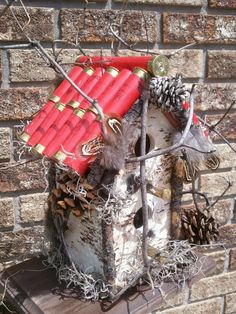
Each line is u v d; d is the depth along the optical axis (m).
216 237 0.54
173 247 0.53
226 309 0.89
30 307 0.47
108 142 0.40
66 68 0.64
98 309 0.46
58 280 0.51
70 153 0.40
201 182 0.78
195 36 0.71
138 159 0.39
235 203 0.82
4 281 0.53
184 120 0.45
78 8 0.64
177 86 0.42
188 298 0.85
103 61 0.46
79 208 0.45
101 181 0.43
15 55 0.62
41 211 0.68
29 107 0.65
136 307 0.46
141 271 0.47
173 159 0.49
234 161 0.79
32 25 0.62
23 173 0.66
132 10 0.66
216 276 0.85
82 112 0.43
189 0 0.70
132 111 0.43
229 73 0.75
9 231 0.68
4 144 0.64
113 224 0.46
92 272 0.49
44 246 0.59
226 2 0.72
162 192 0.47
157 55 0.42
